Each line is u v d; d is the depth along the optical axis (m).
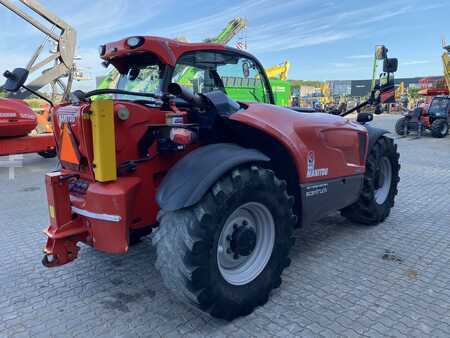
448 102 14.46
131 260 3.42
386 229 4.12
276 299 2.72
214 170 2.27
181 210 2.26
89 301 2.76
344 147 3.40
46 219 4.72
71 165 2.66
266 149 2.94
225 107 2.65
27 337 2.35
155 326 2.44
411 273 3.08
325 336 2.29
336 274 3.08
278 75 19.92
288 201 2.68
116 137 2.39
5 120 7.18
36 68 10.63
